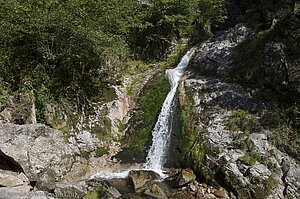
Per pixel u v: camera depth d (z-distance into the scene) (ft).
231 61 26.16
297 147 15.49
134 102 25.03
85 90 23.43
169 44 34.68
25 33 19.69
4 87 17.44
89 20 18.79
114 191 15.90
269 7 26.94
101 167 19.98
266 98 19.99
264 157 15.56
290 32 21.08
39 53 21.27
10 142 13.57
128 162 21.20
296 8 21.62
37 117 18.95
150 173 18.62
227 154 16.60
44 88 19.93
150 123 23.70
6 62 18.67
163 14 33.37
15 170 14.08
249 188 14.25
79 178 17.95
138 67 30.19
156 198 15.23
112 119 23.03
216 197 14.88
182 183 16.37
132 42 33.78
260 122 18.15
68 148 17.81
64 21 17.90
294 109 17.74
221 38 31.40
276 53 21.16
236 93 21.76
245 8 39.88
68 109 20.99
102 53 23.66
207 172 16.40
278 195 13.56
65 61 22.22
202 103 21.93
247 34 27.99
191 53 31.42
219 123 19.43
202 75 26.61
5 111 16.61
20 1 16.37
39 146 15.01
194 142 18.97
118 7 20.44
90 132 21.11
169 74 26.99
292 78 19.42
